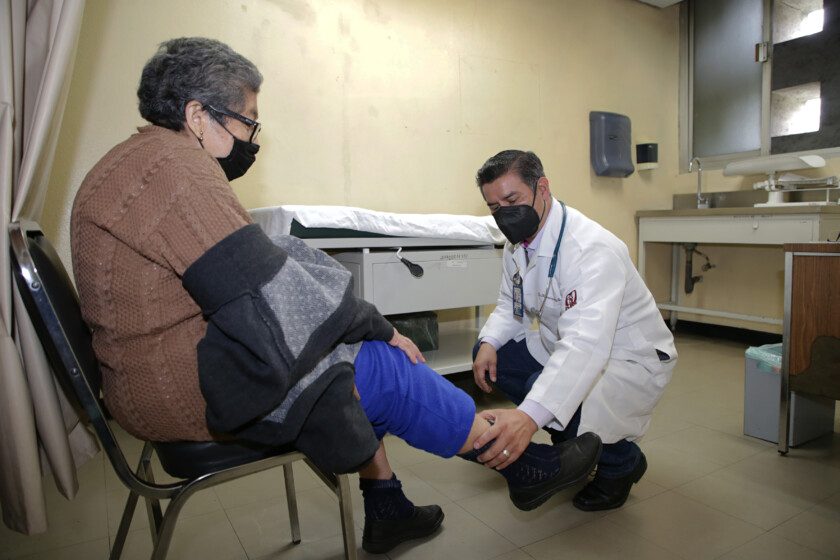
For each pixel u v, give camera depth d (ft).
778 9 10.71
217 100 2.61
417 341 7.64
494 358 5.03
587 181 11.20
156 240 2.09
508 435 3.18
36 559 3.90
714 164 11.91
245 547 4.02
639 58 11.80
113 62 6.73
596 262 4.01
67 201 6.56
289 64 7.88
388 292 6.52
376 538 3.89
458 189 9.61
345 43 8.32
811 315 5.13
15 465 2.78
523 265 4.81
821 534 4.00
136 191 2.14
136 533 4.24
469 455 3.14
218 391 2.15
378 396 2.74
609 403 4.17
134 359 2.22
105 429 2.32
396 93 8.85
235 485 5.07
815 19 10.24
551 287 4.36
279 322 2.13
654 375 4.35
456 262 7.01
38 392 2.85
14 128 2.93
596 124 11.07
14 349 2.73
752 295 10.98
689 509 4.42
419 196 9.21
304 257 2.66
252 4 7.55
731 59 11.49
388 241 6.55
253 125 2.77
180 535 4.19
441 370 6.84
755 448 5.67
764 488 4.75
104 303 2.19
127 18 6.78
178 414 2.30
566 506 4.54
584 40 10.96
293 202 8.06
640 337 4.34
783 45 10.61
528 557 3.81
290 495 4.02
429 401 2.87
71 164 6.56
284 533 4.21
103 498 4.84
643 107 11.94
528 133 10.34
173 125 2.64
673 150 12.47
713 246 11.64
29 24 3.15
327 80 8.21
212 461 2.53
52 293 2.31
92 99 6.64
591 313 3.77
